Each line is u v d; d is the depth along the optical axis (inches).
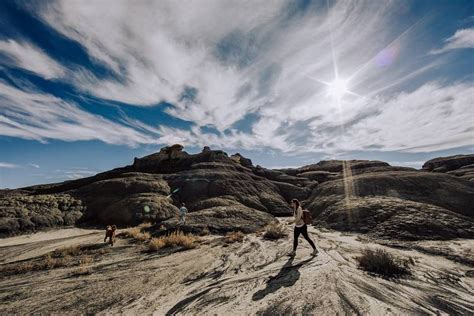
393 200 845.8
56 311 216.7
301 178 2155.5
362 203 857.5
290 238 538.9
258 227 780.0
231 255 397.7
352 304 196.7
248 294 228.7
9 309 224.8
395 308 194.4
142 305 222.4
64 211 1189.7
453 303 209.9
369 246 457.1
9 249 610.5
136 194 1315.2
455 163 2493.8
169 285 273.6
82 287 276.4
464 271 303.7
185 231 690.8
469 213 834.8
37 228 994.7
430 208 703.1
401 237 541.3
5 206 1122.7
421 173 1305.4
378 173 1438.2
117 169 2230.6
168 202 1262.3
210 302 218.7
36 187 2074.3
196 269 332.2
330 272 273.0
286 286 238.7
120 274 323.3
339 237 576.4
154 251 465.1
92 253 472.1
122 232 743.1
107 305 225.3
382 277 270.1
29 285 291.3
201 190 1477.6
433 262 345.4
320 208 1095.0
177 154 2402.8
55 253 488.4
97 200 1309.1
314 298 206.8
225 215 919.0
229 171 1866.4
